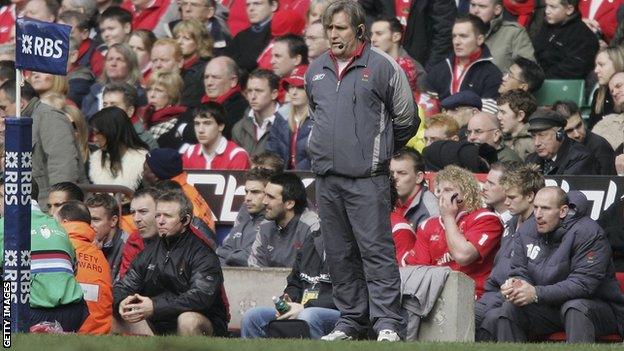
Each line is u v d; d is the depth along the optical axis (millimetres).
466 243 38969
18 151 30812
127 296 38312
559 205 37031
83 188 46125
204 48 56969
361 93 33562
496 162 42219
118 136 47281
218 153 49688
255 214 43906
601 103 49656
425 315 36344
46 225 35000
